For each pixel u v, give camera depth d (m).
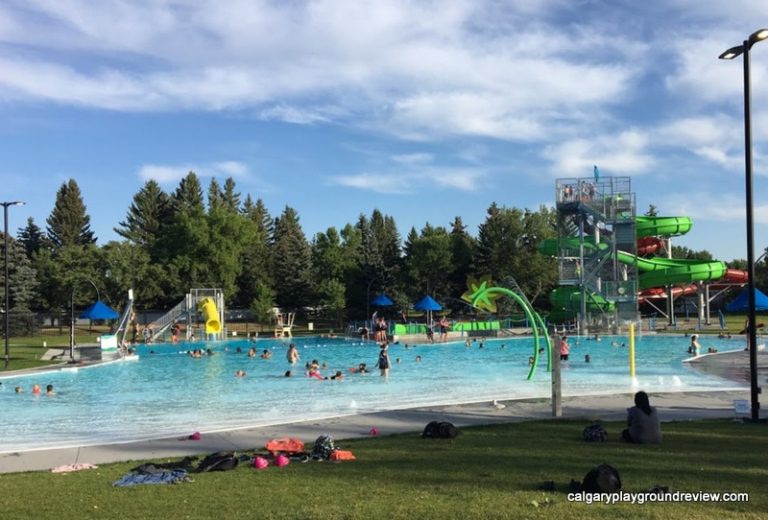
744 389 16.48
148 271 66.88
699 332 43.03
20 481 8.08
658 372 22.64
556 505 6.04
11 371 24.94
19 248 62.62
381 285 72.19
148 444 10.62
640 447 9.12
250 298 80.56
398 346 40.00
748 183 12.19
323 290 64.81
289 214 108.69
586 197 45.03
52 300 68.00
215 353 35.88
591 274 44.88
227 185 106.25
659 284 50.28
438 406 14.36
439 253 72.25
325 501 6.46
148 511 6.27
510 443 9.70
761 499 6.18
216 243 74.06
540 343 39.91
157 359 32.28
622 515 5.68
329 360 31.34
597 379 20.80
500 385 19.88
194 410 15.83
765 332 41.81
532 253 69.25
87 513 6.27
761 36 11.80
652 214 93.38
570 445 9.40
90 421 14.57
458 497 6.45
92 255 64.56
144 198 91.50
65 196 91.62
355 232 86.88
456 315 70.25
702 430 10.66
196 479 7.73
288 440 9.87
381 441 10.27
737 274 57.09
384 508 6.11
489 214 74.75
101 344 30.80
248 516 6.00
